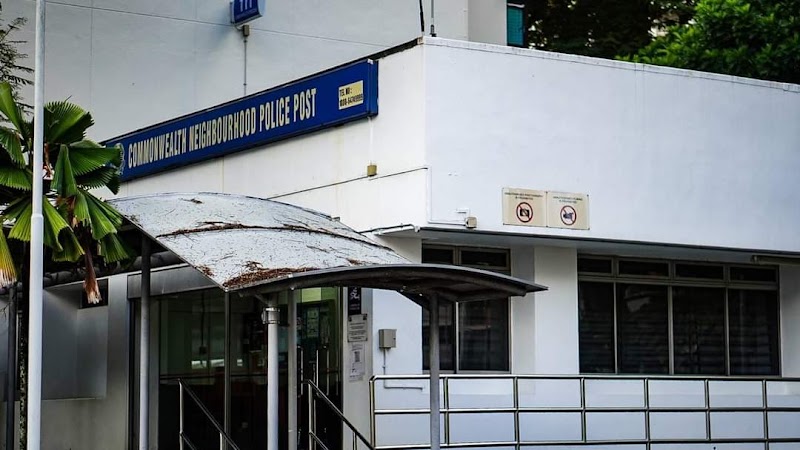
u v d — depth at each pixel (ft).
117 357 68.54
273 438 39.93
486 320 57.31
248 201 49.98
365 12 93.25
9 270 44.65
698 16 86.94
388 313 53.62
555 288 57.52
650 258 61.98
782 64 81.00
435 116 52.60
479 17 100.63
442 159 52.54
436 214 52.19
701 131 59.67
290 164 59.77
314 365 55.83
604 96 57.00
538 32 120.16
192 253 41.52
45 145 46.57
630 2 118.83
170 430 64.85
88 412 70.08
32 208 44.78
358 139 55.62
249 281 38.60
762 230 61.05
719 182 59.93
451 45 53.26
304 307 56.90
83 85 82.02
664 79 58.85
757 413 62.28
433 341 44.88
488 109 53.83
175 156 67.82
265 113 60.95
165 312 66.08
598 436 57.52
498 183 53.72
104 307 72.38
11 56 73.10
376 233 53.98
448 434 51.19
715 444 60.59
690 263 63.36
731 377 58.34
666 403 59.72
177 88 85.30
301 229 45.93
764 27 82.94
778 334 65.46
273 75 89.04
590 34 119.44
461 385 55.52
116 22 83.51
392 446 50.26
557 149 55.47
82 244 46.26
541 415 56.13
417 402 53.78
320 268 40.37
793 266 64.85
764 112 61.82
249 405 58.80
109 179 47.70
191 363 63.46
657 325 61.82
